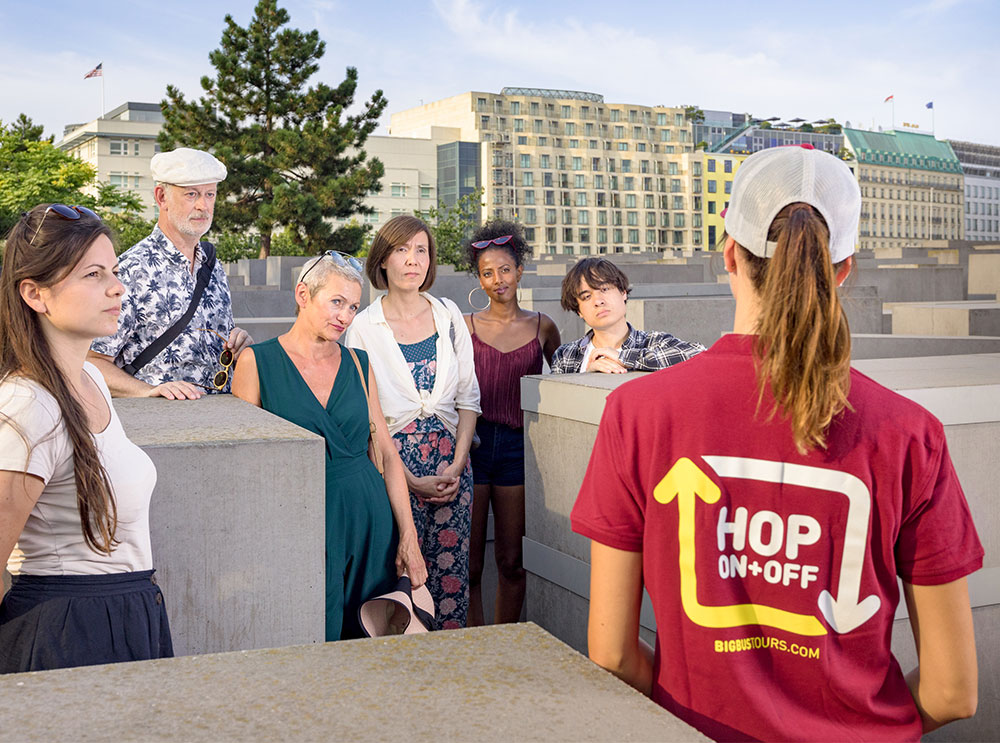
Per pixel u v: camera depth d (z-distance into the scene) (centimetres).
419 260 395
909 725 139
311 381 323
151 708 119
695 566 135
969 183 18862
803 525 132
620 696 124
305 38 3850
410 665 134
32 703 121
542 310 1234
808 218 130
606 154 14212
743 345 138
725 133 17112
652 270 2289
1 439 188
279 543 261
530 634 148
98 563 206
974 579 282
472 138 13288
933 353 677
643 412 140
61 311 197
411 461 392
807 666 133
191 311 390
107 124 10925
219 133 3812
